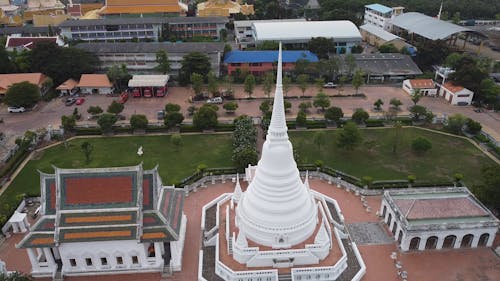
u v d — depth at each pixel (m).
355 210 86.81
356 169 102.12
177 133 122.25
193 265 72.19
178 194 78.94
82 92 156.12
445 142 116.81
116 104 128.88
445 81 154.50
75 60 158.12
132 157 108.25
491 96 139.00
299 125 126.31
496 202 79.25
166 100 150.25
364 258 73.38
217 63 169.00
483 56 196.38
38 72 156.62
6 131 123.25
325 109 139.50
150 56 168.25
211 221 82.50
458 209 77.31
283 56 172.12
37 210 85.75
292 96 152.50
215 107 130.25
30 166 103.81
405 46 192.38
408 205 78.50
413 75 167.38
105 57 168.75
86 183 68.50
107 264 70.19
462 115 123.94
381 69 168.62
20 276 62.78
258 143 115.00
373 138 118.94
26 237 66.56
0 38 198.00
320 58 180.62
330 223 79.81
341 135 106.06
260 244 69.62
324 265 68.38
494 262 72.56
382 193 91.94
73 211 67.62
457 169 102.12
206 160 106.31
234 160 98.19
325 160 106.44
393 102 136.38
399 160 106.62
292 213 68.62
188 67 160.62
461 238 74.94
